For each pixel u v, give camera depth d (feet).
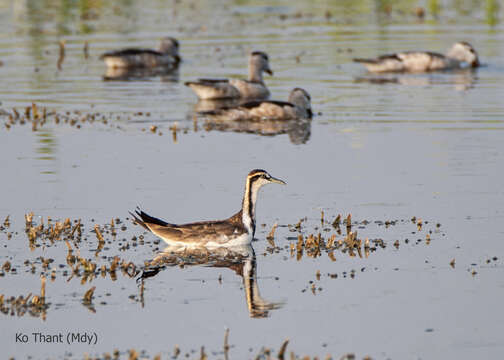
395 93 104.68
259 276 48.47
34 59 128.67
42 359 38.91
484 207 60.13
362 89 107.96
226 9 174.50
